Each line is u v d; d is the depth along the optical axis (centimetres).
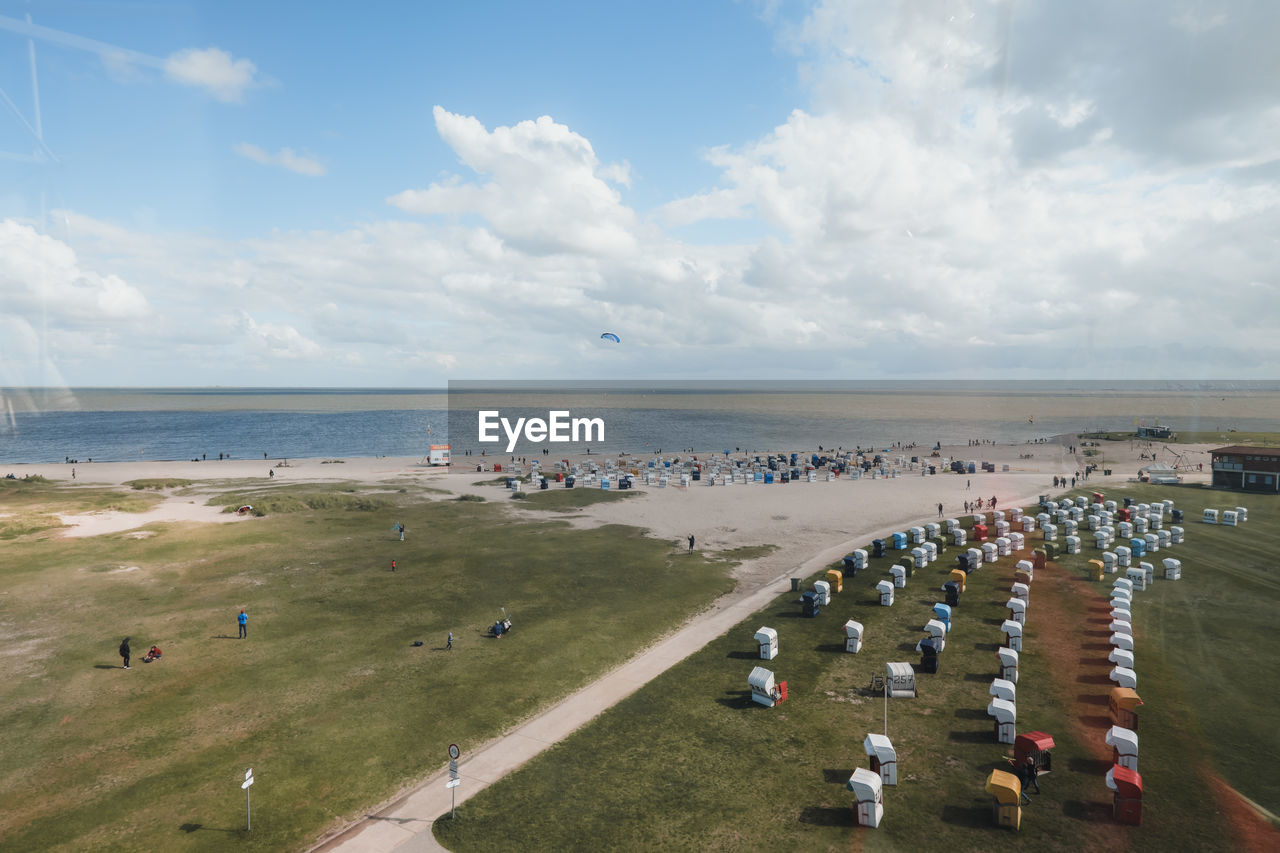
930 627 3259
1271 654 2705
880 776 2139
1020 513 5800
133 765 2362
